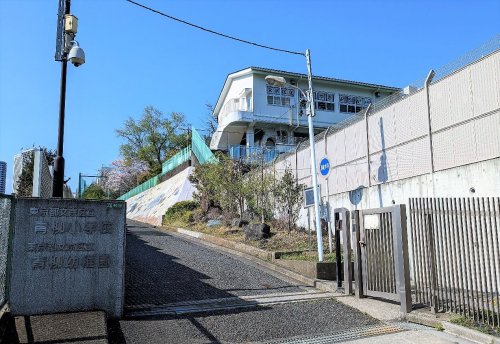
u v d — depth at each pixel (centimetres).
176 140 6072
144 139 6184
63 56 1003
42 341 612
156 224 3091
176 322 771
